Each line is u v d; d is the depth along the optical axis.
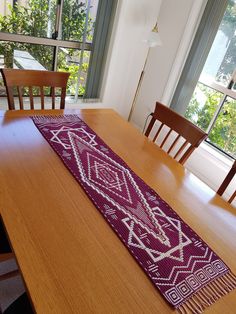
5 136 1.18
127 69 2.82
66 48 2.48
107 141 1.38
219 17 2.22
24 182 0.95
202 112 2.57
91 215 0.89
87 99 2.81
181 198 1.11
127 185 1.09
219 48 2.32
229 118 2.36
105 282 0.69
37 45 2.35
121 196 1.02
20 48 2.29
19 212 0.82
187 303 0.70
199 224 0.99
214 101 2.45
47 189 0.95
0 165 1.00
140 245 0.82
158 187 1.13
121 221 0.90
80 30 2.44
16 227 0.77
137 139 1.49
